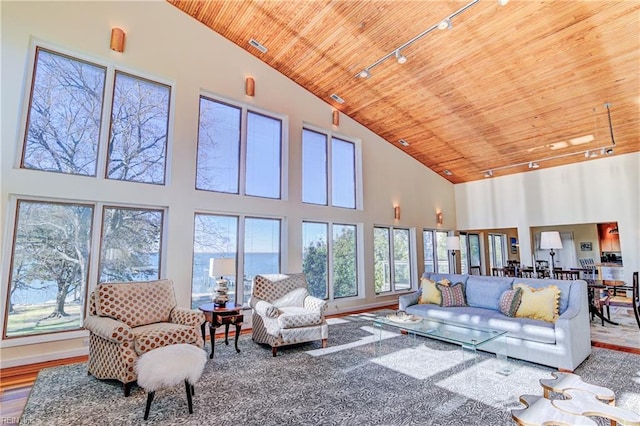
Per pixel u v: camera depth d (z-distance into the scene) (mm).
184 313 3342
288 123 5980
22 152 3689
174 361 2424
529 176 8125
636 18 3721
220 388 2873
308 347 4082
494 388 2861
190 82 4855
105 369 2910
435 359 3623
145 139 4543
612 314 5906
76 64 4113
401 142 7801
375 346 4129
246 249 5395
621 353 3693
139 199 4320
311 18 4574
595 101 5164
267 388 2871
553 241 5133
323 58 5371
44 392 2791
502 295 4141
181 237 4594
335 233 6777
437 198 9023
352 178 7234
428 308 4566
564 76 4738
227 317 3852
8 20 3613
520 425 1646
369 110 6688
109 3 4246
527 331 3453
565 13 3824
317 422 2312
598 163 7078
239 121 5508
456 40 4461
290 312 4004
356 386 2910
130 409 2500
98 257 4062
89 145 4129
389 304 7441
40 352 3600
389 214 7715
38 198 3750
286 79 6020
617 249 8820
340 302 6562
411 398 2676
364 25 4516
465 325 3662
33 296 3676
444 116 6328
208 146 5129
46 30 3811
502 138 6723
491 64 4766
